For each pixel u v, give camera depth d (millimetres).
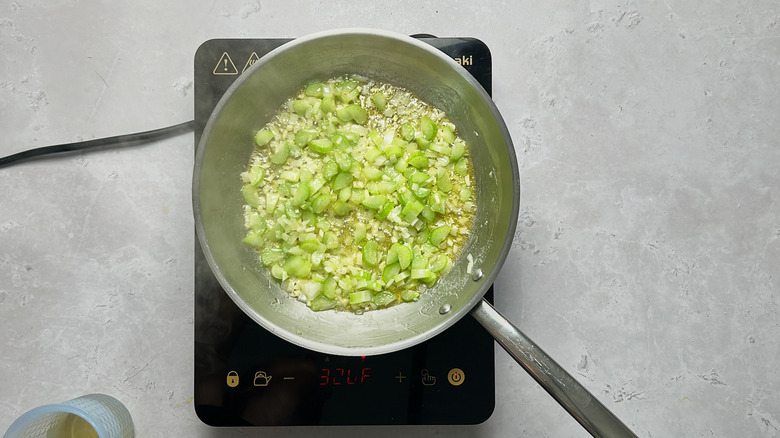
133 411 570
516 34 602
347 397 541
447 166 560
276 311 524
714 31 603
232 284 490
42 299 576
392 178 553
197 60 549
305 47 495
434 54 489
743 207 601
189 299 579
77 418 569
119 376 572
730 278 597
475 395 542
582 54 603
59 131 586
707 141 604
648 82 603
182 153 588
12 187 581
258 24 597
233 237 531
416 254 548
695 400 587
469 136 554
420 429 575
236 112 506
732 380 590
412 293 541
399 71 547
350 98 559
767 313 596
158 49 594
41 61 590
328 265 542
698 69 606
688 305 595
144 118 590
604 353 587
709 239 598
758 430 585
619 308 592
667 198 599
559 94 600
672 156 601
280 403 540
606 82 602
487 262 516
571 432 579
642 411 585
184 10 596
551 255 592
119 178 585
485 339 548
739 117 605
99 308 577
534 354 444
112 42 593
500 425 578
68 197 582
